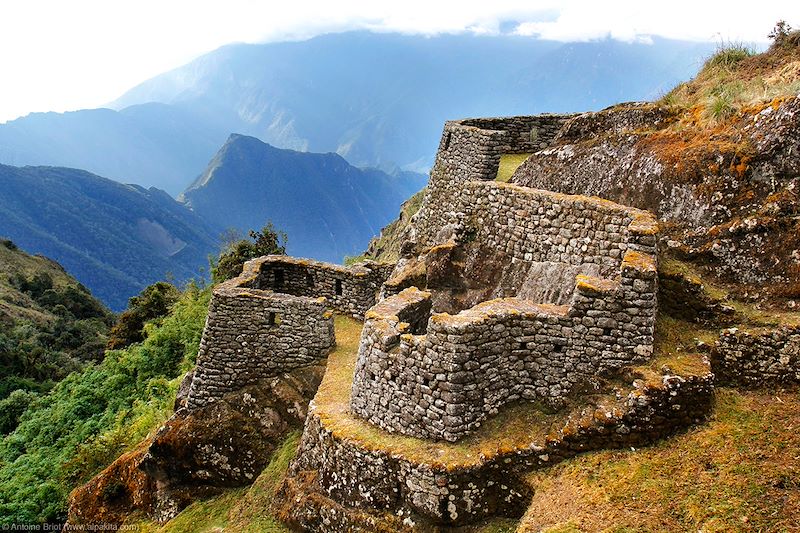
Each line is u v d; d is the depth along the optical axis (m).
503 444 10.41
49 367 49.75
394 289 16.94
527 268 14.27
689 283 11.48
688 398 9.88
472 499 10.15
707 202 12.39
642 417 9.91
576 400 10.73
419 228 21.08
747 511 8.11
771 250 11.41
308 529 11.66
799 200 11.53
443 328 10.60
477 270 15.51
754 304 11.18
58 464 20.42
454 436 10.61
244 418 15.28
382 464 10.80
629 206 13.73
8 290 80.12
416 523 10.41
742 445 9.23
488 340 10.82
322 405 12.97
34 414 28.22
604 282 10.85
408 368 11.20
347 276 19.02
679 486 8.87
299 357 15.79
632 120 16.64
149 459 15.35
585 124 17.91
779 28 17.77
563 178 15.91
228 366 15.89
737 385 10.51
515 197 14.84
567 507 9.22
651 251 11.12
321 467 11.92
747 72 16.91
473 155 18.83
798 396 10.00
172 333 26.69
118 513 15.75
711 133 13.41
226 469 14.91
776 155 11.97
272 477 13.87
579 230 13.21
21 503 18.11
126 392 25.50
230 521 13.47
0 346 51.34
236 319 15.80
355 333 17.64
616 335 10.58
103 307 93.94
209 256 38.94
